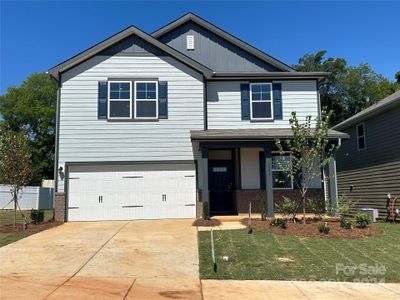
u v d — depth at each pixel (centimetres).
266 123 1698
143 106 1605
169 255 924
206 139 1428
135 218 1555
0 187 2375
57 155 1555
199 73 1644
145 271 796
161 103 1611
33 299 611
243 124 1694
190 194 1580
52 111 4350
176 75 1631
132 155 1577
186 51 1880
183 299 629
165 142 1592
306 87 1738
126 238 1129
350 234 1128
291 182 1641
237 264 841
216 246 998
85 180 1559
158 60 1633
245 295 654
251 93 1716
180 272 792
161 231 1241
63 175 1545
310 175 1425
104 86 1599
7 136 1356
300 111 1719
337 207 1352
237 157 1669
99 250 976
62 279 733
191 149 1595
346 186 2086
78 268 813
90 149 1566
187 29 1903
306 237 1095
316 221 1320
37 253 945
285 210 1379
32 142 4212
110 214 1550
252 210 1622
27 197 2477
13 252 955
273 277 760
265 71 1859
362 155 1908
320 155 1382
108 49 1622
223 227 1284
